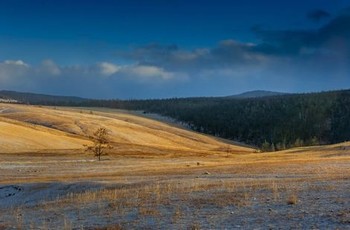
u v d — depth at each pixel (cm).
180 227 1752
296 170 4394
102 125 19850
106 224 1934
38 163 8675
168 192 2752
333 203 2019
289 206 2027
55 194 3609
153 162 8962
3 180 5444
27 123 17662
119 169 6988
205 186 2967
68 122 19600
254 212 1953
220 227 1709
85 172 6469
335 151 10419
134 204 2403
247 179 3553
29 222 2147
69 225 1956
